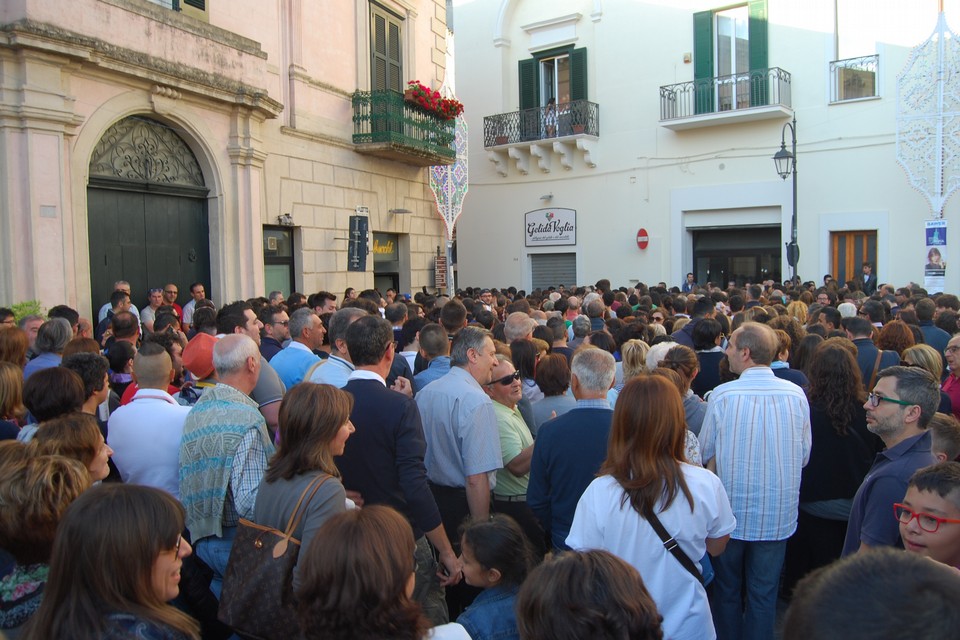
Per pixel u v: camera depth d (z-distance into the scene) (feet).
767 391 11.85
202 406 10.43
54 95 26.35
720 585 12.12
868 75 51.85
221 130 35.37
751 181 56.59
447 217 52.90
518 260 68.80
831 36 52.90
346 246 45.62
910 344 18.80
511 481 13.30
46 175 26.30
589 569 5.41
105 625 5.71
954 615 3.29
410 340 19.94
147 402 11.20
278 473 9.04
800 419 11.80
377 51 49.21
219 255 35.42
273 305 23.24
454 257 71.97
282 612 8.43
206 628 10.21
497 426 12.27
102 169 30.07
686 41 59.21
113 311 26.03
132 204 31.81
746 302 32.60
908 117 48.24
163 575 6.15
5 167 25.31
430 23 56.18
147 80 30.45
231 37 35.09
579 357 11.22
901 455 9.43
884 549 3.85
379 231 49.55
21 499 7.02
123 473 11.00
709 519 8.95
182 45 32.19
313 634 5.98
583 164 64.75
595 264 64.49
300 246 41.73
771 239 58.03
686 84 59.00
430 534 10.81
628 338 21.09
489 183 70.08
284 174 40.34
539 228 67.31
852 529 9.56
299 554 8.47
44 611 5.83
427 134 50.49
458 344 12.64
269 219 39.24
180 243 34.32
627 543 8.73
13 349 15.17
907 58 48.78
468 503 12.04
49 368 11.10
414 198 53.42
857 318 18.38
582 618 5.13
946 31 46.65
